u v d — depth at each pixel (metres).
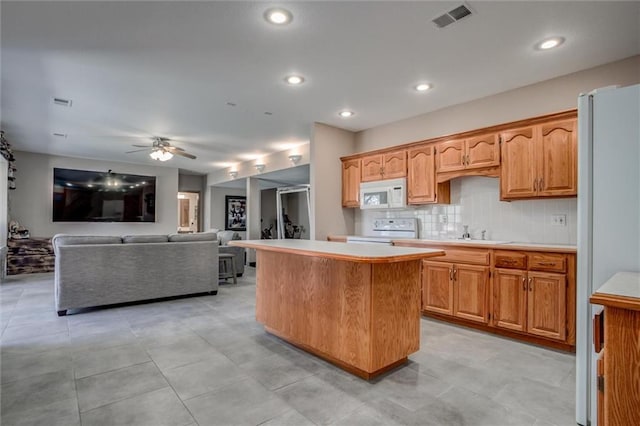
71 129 5.16
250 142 6.05
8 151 5.58
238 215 10.25
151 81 3.42
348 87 3.58
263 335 3.19
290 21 2.40
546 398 2.07
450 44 2.71
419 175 4.14
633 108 1.66
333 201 5.01
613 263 1.69
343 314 2.44
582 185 1.78
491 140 3.50
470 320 3.34
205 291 4.81
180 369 2.46
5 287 5.27
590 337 1.75
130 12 2.28
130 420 1.83
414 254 2.13
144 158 7.50
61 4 2.19
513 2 2.18
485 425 1.80
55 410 1.93
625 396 1.07
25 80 3.38
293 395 2.10
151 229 8.36
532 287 2.95
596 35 2.57
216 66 3.10
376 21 2.40
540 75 3.27
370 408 1.96
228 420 1.84
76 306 3.87
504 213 3.70
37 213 6.95
